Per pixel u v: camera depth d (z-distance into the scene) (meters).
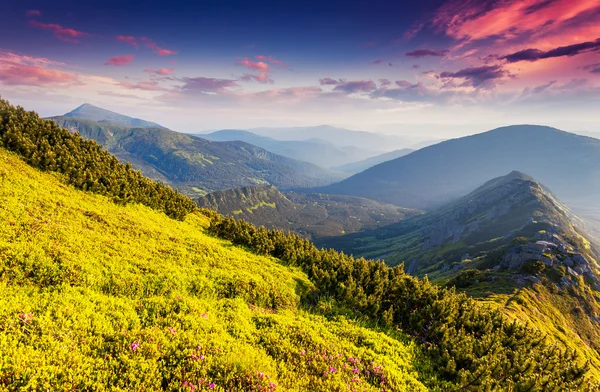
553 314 58.91
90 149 41.25
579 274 73.62
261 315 16.92
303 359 12.60
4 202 19.94
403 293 23.70
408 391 12.70
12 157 29.66
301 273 31.25
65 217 22.47
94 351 9.28
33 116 39.53
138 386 8.38
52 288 13.34
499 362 14.31
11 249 14.63
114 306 12.94
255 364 10.81
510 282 67.62
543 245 81.06
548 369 15.30
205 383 9.12
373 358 14.70
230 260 27.89
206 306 15.89
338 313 21.19
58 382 7.73
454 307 21.27
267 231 42.66
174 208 39.72
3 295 10.94
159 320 12.54
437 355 16.53
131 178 41.12
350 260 33.53
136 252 21.69
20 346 8.34
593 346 55.91
